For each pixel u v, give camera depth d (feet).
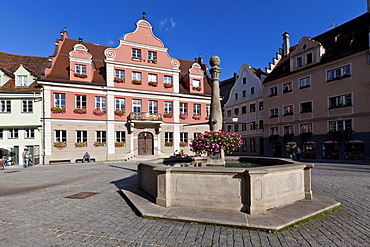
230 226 14.43
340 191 25.32
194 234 13.46
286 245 12.06
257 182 15.87
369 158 65.67
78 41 92.63
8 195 26.00
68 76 76.69
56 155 71.67
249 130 116.98
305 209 16.94
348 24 87.04
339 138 72.79
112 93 80.23
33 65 87.20
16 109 72.23
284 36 113.19
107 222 15.90
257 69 119.14
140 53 86.69
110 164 65.92
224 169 16.46
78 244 12.59
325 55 80.53
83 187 29.81
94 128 77.41
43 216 17.66
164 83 88.94
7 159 68.28
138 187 25.79
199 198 17.33
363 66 67.82
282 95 94.32
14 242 13.00
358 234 13.38
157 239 12.92
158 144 85.87
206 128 96.22
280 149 95.09
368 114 66.33
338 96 74.28
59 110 72.43
